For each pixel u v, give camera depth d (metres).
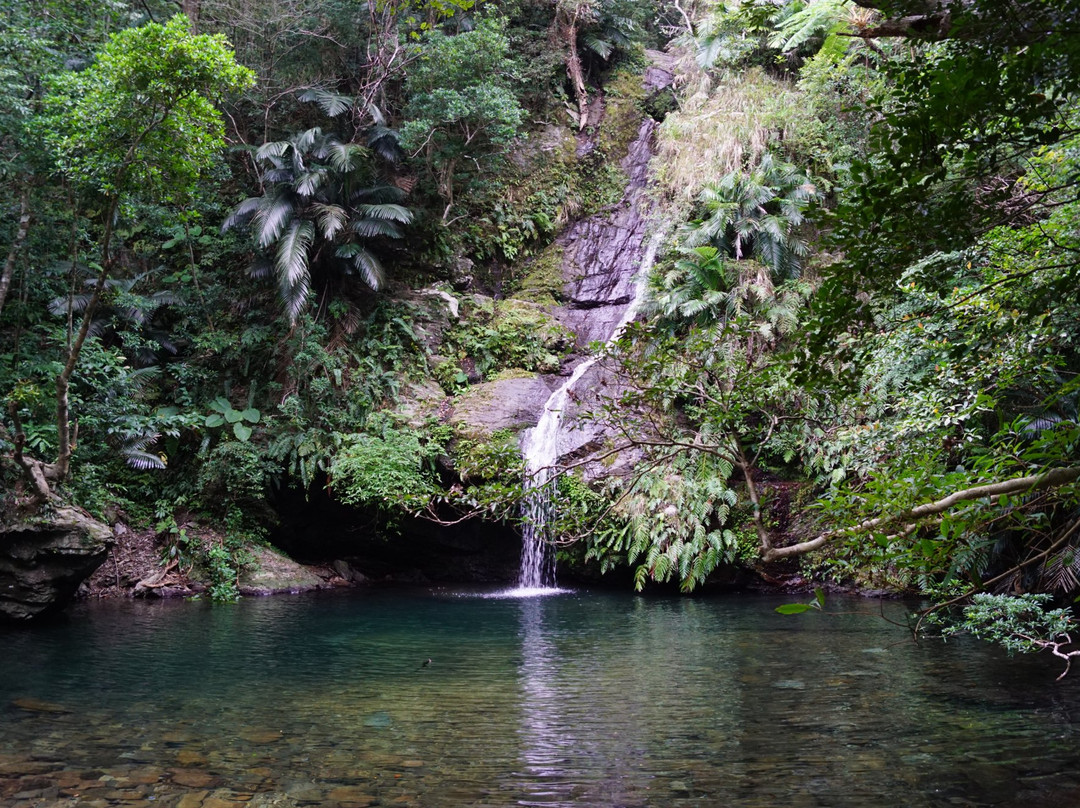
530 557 13.97
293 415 13.64
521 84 19.33
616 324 16.66
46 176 11.95
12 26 11.23
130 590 12.09
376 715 5.41
